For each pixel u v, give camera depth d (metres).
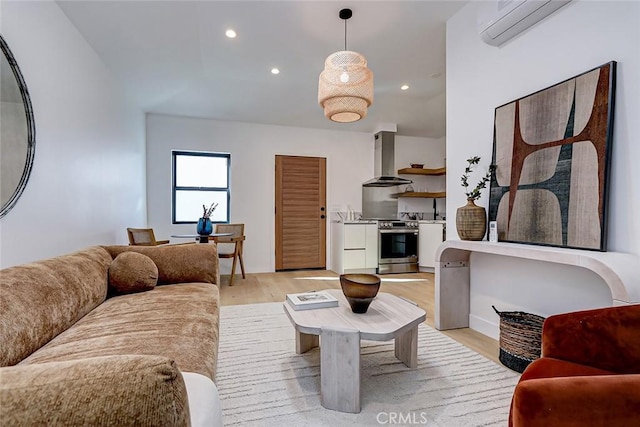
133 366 0.44
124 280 1.93
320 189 5.55
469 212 2.28
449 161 2.73
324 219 5.56
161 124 4.82
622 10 1.54
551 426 0.73
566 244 1.73
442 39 2.87
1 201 1.56
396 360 1.98
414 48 3.00
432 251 5.24
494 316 2.35
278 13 2.44
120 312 1.58
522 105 2.04
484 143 2.37
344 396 1.46
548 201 1.84
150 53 2.92
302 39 2.81
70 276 1.53
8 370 0.43
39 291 1.25
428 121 5.20
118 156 3.39
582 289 1.76
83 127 2.52
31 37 1.83
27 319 1.12
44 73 1.96
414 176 6.14
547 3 1.79
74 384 0.41
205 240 3.88
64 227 2.20
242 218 5.15
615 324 1.04
